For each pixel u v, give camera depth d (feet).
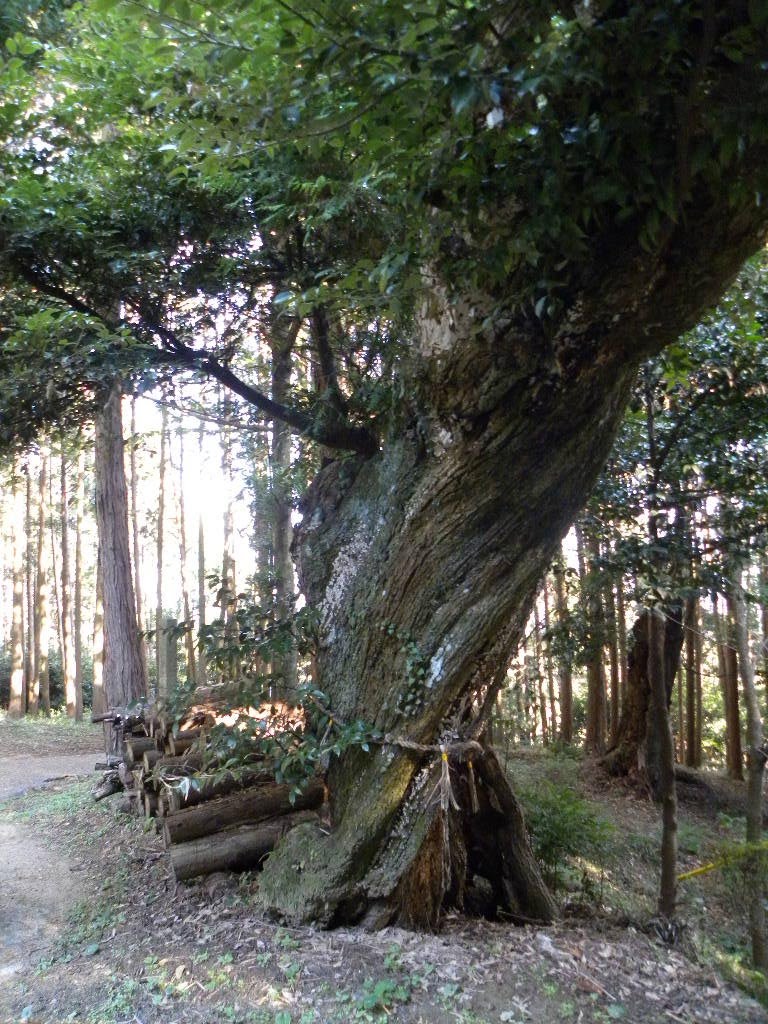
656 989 14.80
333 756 17.71
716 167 10.16
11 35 21.15
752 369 22.40
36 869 24.02
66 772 45.50
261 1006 13.34
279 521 34.45
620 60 8.95
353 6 8.96
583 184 10.42
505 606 16.61
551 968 15.19
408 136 10.51
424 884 17.46
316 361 23.93
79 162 21.80
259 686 18.38
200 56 10.55
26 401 21.40
